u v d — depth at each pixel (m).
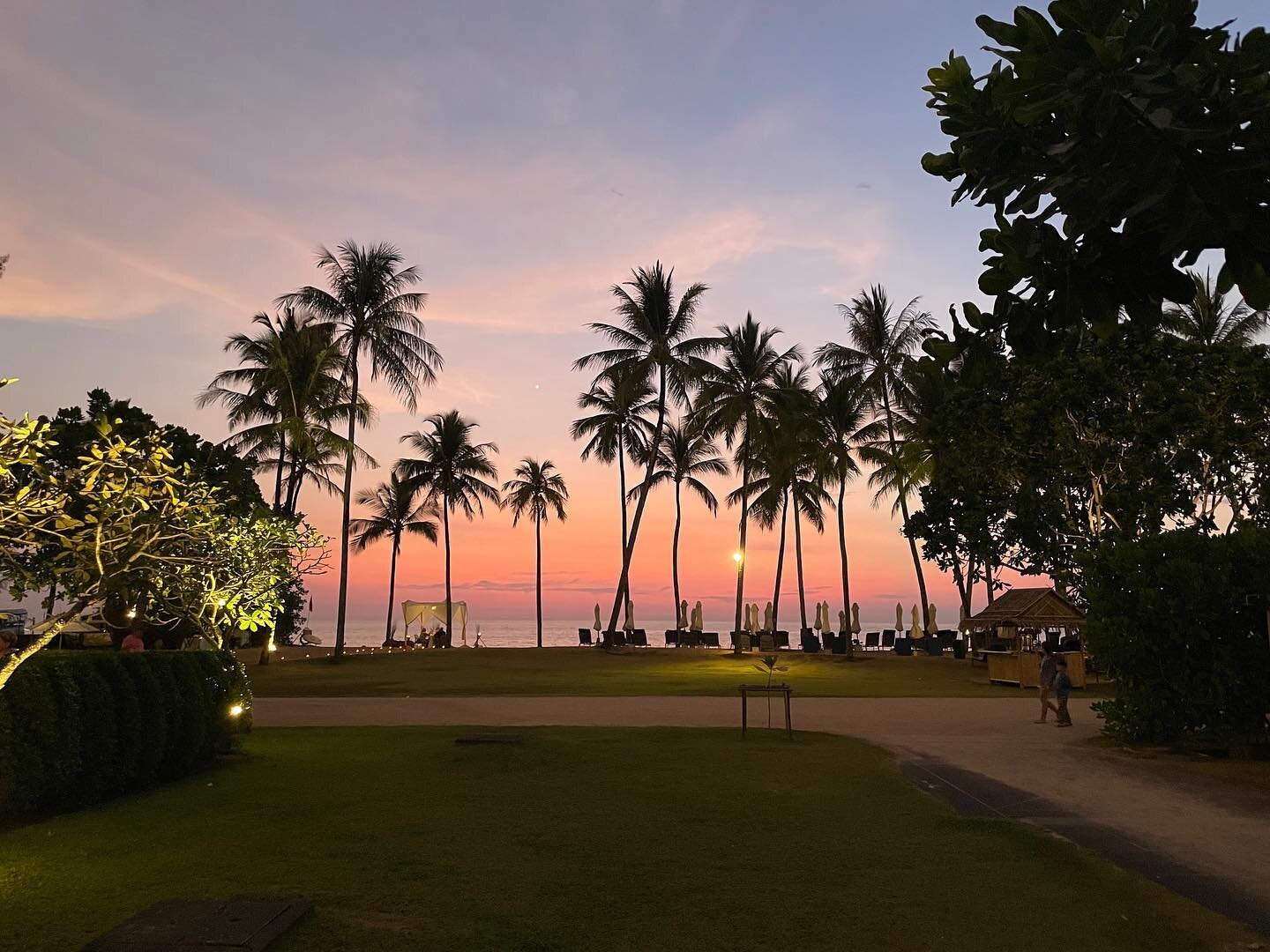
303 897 6.29
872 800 10.02
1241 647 13.91
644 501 48.50
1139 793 10.67
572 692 26.08
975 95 2.92
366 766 12.36
